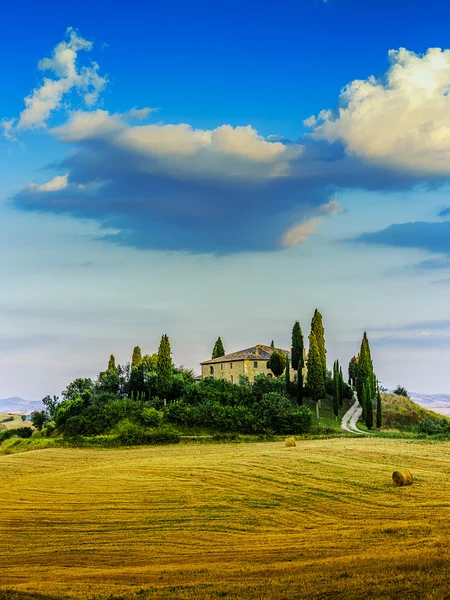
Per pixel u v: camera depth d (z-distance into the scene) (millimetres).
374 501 40812
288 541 33438
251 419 91875
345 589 24047
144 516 40312
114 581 28203
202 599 24328
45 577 29328
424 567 25844
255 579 27047
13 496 47875
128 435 85188
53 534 37125
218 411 94250
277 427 92688
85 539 35781
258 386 108688
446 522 34469
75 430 92250
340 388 117562
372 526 35156
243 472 52594
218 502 42906
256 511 40188
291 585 25250
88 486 50500
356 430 98000
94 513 41656
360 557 28594
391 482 45812
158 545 34062
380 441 76500
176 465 58844
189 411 94188
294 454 62250
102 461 68375
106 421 92125
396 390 151750
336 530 35031
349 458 57906
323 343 126938
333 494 43219
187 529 36938
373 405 115125
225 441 84250
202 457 65188
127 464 62250
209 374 134125
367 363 118688
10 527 39000
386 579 24703
